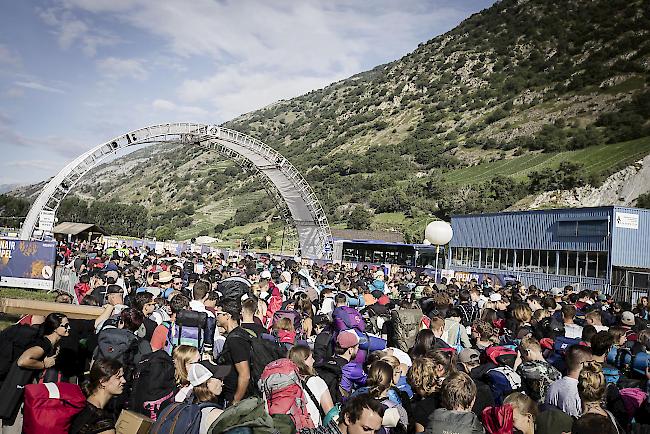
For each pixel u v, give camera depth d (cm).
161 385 573
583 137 11456
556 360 727
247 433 361
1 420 544
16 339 544
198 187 19250
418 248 4425
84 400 430
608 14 18150
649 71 13975
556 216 3341
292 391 468
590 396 479
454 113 17325
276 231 11288
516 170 11388
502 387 590
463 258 4106
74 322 635
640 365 631
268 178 4325
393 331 830
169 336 691
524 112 15050
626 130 10925
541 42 18975
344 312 703
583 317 1033
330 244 4288
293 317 905
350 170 14788
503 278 2873
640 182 7356
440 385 497
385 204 11150
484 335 770
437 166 13762
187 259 2541
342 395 600
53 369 591
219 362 582
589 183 8325
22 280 2250
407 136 17075
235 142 3975
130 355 579
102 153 3431
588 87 14762
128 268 1598
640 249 2984
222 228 13562
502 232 3781
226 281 964
